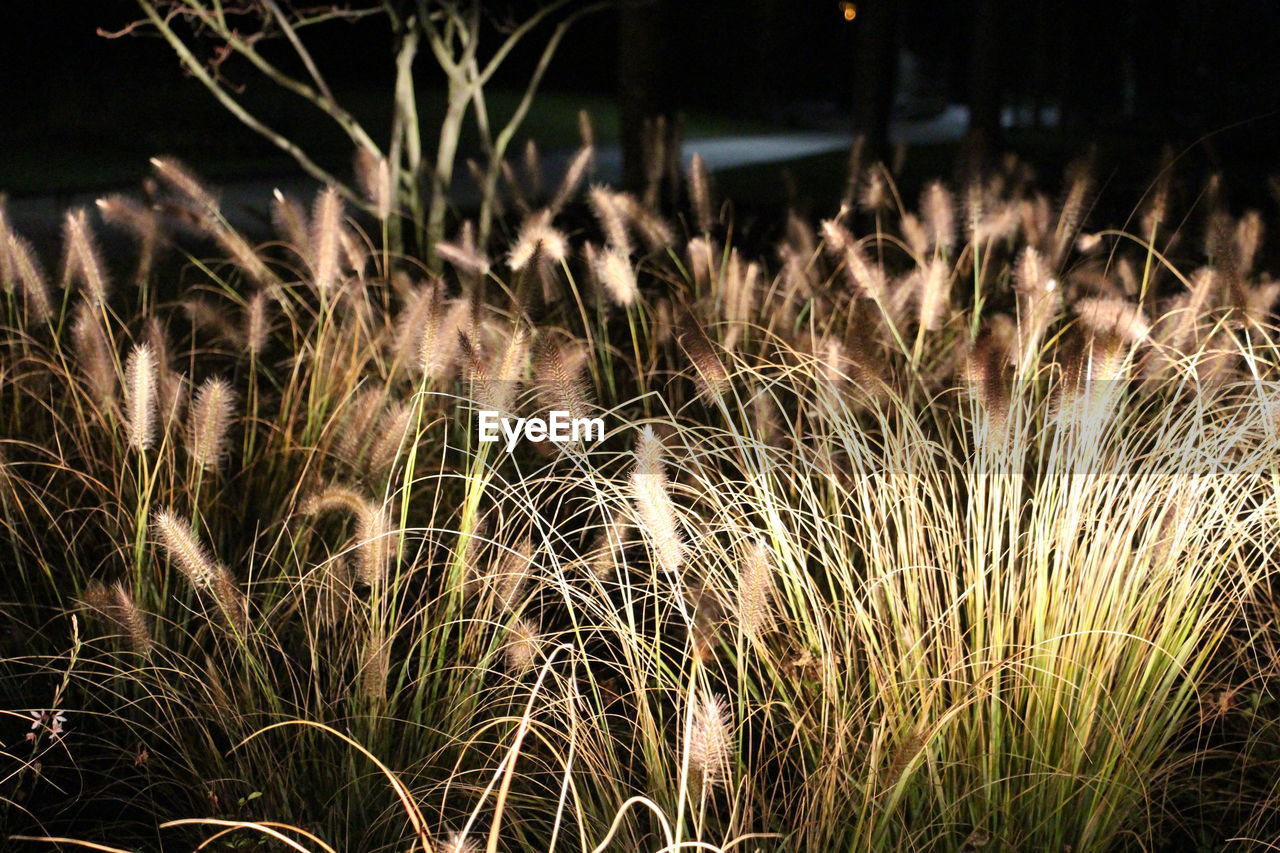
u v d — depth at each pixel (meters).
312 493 4.70
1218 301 5.63
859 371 4.30
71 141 33.16
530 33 54.34
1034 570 3.68
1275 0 35.91
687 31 57.81
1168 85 40.28
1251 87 34.28
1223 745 4.07
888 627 3.80
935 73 61.94
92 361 4.84
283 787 3.66
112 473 5.06
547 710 4.04
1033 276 5.08
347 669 4.26
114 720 4.23
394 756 3.90
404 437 4.43
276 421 5.63
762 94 58.72
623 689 4.46
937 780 3.45
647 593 3.74
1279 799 3.79
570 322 7.18
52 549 4.97
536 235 5.60
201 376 6.91
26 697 4.34
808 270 6.79
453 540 4.87
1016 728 3.64
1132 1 40.09
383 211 6.84
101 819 3.86
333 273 5.65
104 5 36.75
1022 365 4.52
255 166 30.22
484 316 5.36
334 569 4.30
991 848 3.48
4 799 3.62
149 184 6.03
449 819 3.73
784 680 4.04
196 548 3.77
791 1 58.88
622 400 6.36
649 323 6.98
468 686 3.95
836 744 3.45
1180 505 3.86
